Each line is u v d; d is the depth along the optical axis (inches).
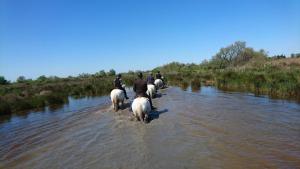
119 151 397.7
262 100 802.2
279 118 559.2
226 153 368.8
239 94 968.3
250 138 430.3
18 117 766.5
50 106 960.3
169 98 911.7
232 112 634.2
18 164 381.4
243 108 682.2
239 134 453.7
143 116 563.5
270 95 906.7
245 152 370.3
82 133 517.0
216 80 1427.2
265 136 438.9
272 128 485.4
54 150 429.1
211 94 999.0
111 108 761.0
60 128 577.0
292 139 419.5
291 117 564.7
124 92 741.3
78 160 375.9
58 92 1262.3
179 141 427.2
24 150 443.5
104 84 1537.9
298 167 317.7
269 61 2645.2
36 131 570.3
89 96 1229.7
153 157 365.1
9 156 419.5
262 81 1066.1
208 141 421.7
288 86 890.7
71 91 1379.2
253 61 2785.4
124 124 557.0
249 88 1131.9
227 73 1419.8
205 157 357.1
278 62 2453.2
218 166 327.6
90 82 1824.6
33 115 782.5
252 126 502.6
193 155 366.0
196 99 869.8
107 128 537.0
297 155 354.0
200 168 323.9
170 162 345.1
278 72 1153.4
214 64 3097.9
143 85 593.6
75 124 601.3
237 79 1256.2
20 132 573.6
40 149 441.1
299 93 851.4
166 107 730.2
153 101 850.1
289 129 476.1
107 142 446.6
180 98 905.5
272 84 981.8
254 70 1605.6
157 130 497.4
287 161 335.9
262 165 326.0
